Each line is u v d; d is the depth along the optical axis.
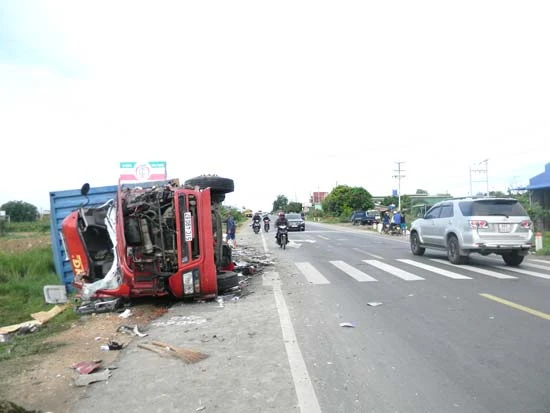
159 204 9.29
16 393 4.91
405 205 73.31
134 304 9.62
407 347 6.16
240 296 10.05
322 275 12.97
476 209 13.99
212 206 10.91
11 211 90.56
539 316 7.70
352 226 53.97
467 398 4.53
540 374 5.11
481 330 6.91
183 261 9.12
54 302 10.20
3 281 13.44
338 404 4.43
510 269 13.59
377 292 10.17
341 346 6.25
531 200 31.06
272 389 4.80
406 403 4.44
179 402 4.55
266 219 40.31
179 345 6.51
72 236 9.43
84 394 4.84
